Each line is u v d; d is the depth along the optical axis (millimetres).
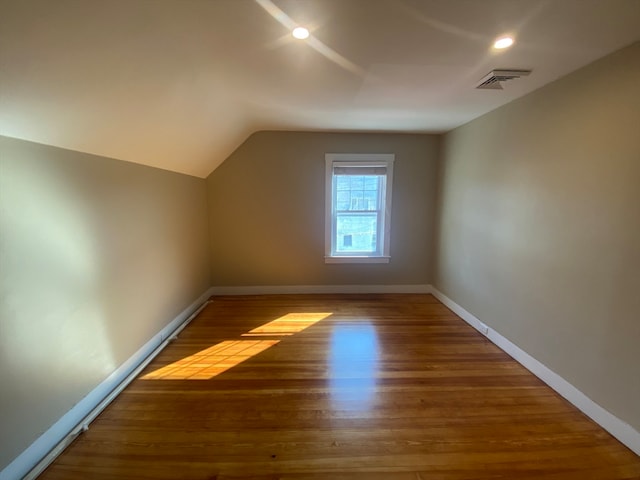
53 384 1771
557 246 2287
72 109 1646
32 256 1649
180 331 3289
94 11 1237
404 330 3352
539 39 1714
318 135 4273
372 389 2314
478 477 1592
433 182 4434
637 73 1732
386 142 4324
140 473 1606
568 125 2182
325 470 1628
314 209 4418
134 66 1657
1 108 1374
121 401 2176
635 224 1748
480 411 2082
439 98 2734
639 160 1725
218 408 2102
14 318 1548
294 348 2939
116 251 2357
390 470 1631
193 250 3852
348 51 1864
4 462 1494
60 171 1831
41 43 1230
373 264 4566
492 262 3090
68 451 1740
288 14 1472
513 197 2775
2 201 1492
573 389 2146
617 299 1845
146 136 2387
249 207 4367
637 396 1739
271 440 1828
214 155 3818
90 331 2070
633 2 1379
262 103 2887
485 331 3209
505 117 2879
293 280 4551
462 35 1679
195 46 1748
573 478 1591
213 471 1620
